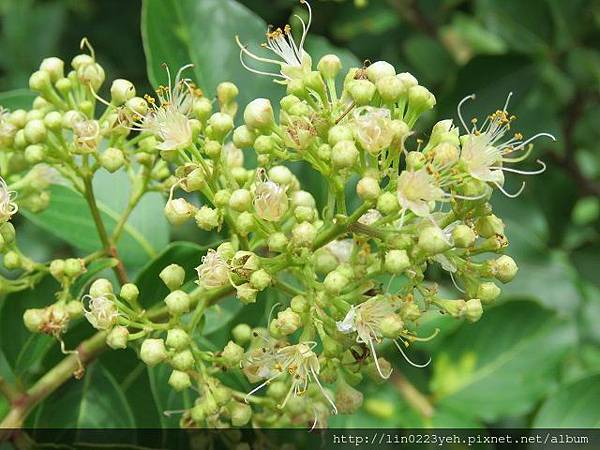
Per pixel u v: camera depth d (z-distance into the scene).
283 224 0.19
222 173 0.19
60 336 0.20
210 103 0.19
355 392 0.19
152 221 0.22
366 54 0.34
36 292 0.21
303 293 0.18
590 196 0.30
